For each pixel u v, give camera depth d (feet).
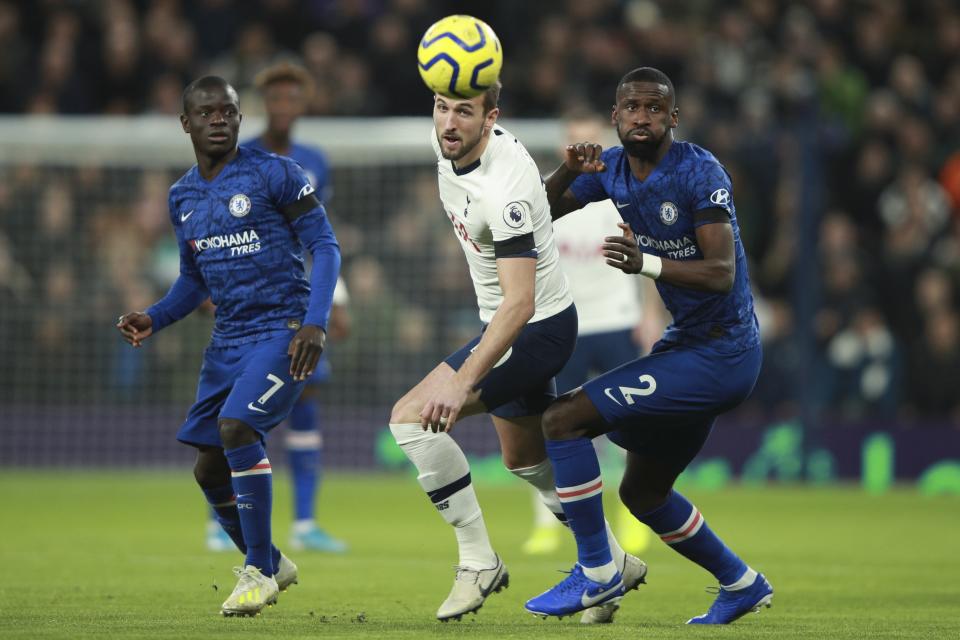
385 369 173.78
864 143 192.85
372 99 194.80
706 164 60.54
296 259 66.59
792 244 174.81
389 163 180.96
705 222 59.93
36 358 178.09
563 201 65.26
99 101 199.41
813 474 167.22
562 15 215.31
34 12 209.36
